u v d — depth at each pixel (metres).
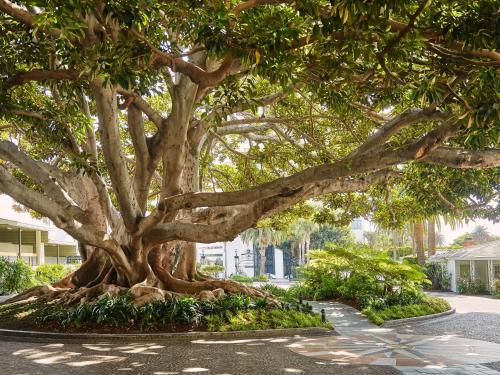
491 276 30.81
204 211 17.41
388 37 7.08
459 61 7.05
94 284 16.77
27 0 6.74
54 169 18.50
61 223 13.04
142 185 16.03
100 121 12.52
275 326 13.88
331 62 7.98
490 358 10.24
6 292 24.97
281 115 18.47
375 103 10.92
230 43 6.98
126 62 7.53
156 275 17.17
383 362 9.80
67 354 10.47
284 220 25.86
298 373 8.76
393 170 14.70
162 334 12.67
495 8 6.29
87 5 6.68
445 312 18.78
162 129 15.16
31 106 10.95
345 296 21.75
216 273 55.50
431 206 14.64
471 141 7.34
